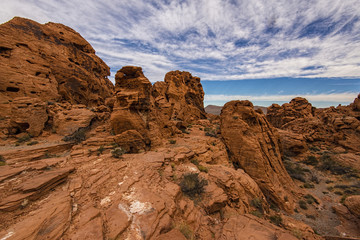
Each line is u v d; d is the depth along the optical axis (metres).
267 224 6.20
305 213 15.38
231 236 5.60
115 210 5.86
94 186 7.49
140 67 17.98
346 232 12.91
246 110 20.72
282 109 55.84
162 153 14.31
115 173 9.27
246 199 11.22
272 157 20.27
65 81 33.94
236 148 20.27
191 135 29.88
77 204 6.07
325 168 26.33
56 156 14.56
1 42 26.06
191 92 50.53
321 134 37.47
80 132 19.98
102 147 14.03
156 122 22.09
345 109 43.03
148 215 5.67
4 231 4.25
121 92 17.30
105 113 27.69
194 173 11.34
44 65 30.66
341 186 20.64
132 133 16.30
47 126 21.30
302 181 23.05
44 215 5.02
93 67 44.94
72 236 4.43
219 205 8.57
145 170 10.16
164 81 47.56
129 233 4.89
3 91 23.75
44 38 33.09
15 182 6.75
